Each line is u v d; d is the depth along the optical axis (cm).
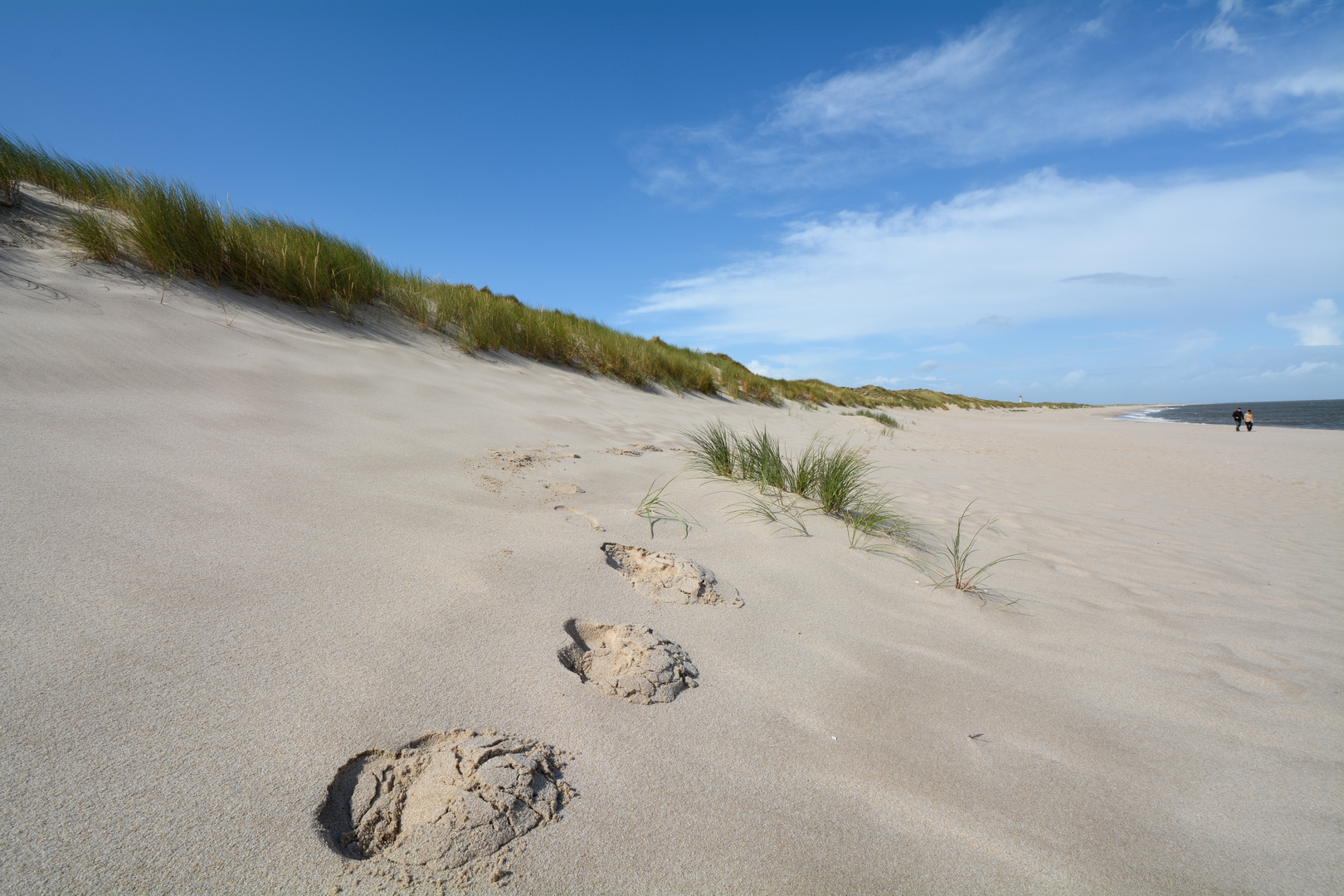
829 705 159
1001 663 194
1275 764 153
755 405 1188
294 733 116
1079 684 186
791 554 263
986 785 135
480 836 104
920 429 1273
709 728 143
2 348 292
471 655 150
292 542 188
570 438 424
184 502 199
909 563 279
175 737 110
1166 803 135
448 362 597
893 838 117
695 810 118
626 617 186
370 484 251
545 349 838
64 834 90
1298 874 118
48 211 505
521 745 125
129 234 496
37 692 113
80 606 138
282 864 93
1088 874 114
